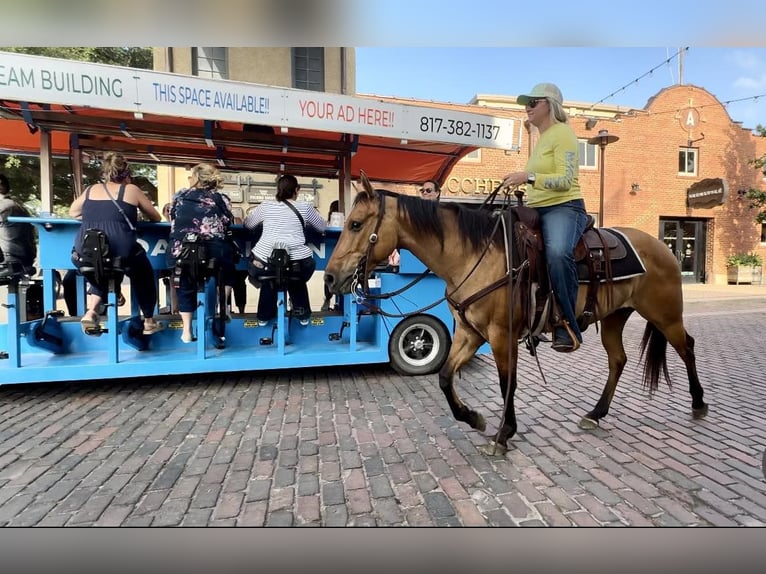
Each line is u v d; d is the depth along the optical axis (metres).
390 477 2.85
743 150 17.75
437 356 5.19
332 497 2.62
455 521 2.40
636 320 9.88
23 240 5.20
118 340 4.47
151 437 3.45
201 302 4.44
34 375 4.14
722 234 17.77
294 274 4.52
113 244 3.97
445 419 3.83
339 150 6.44
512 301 2.93
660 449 3.26
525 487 2.73
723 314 10.37
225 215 4.35
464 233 3.00
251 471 2.92
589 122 15.86
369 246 2.89
